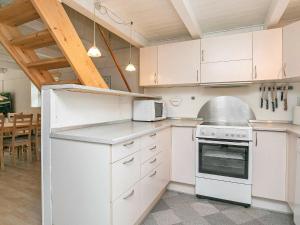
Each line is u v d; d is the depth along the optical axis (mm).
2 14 1679
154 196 2119
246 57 2553
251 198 2248
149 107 2873
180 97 3322
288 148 2053
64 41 1629
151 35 3291
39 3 1498
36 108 6988
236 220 1961
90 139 1415
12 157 3898
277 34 2400
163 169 2379
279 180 2131
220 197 2330
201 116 3160
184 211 2121
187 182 2561
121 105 2768
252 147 2215
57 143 1600
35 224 1833
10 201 2273
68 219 1549
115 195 1405
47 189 1655
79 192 1488
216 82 2725
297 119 2473
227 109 2996
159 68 3047
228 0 2229
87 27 3236
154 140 2102
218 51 2695
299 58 2162
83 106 2064
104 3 2305
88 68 1819
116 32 2721
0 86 7785
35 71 1974
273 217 2023
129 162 1590
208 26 2916
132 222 1651
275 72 2414
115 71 3955
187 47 2871
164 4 2352
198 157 2428
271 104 2758
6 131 3846
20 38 1741
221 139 2305
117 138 1381
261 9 2432
